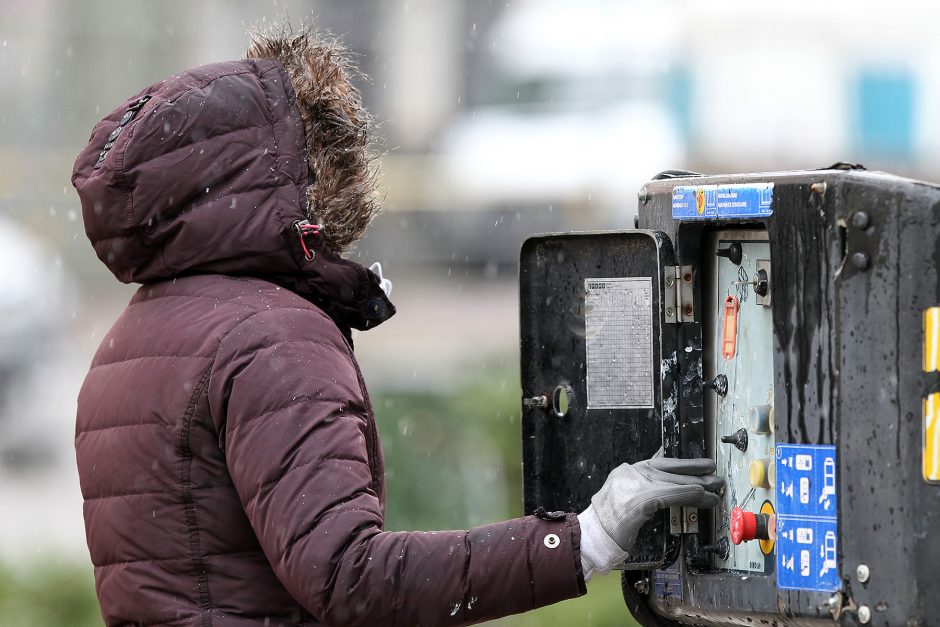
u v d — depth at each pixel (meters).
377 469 6.99
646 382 7.50
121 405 6.86
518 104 43.19
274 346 6.54
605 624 15.17
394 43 55.31
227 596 6.65
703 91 40.84
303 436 6.36
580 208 41.72
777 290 6.64
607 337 7.56
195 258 6.86
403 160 44.25
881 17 40.53
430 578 6.30
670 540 7.25
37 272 33.28
